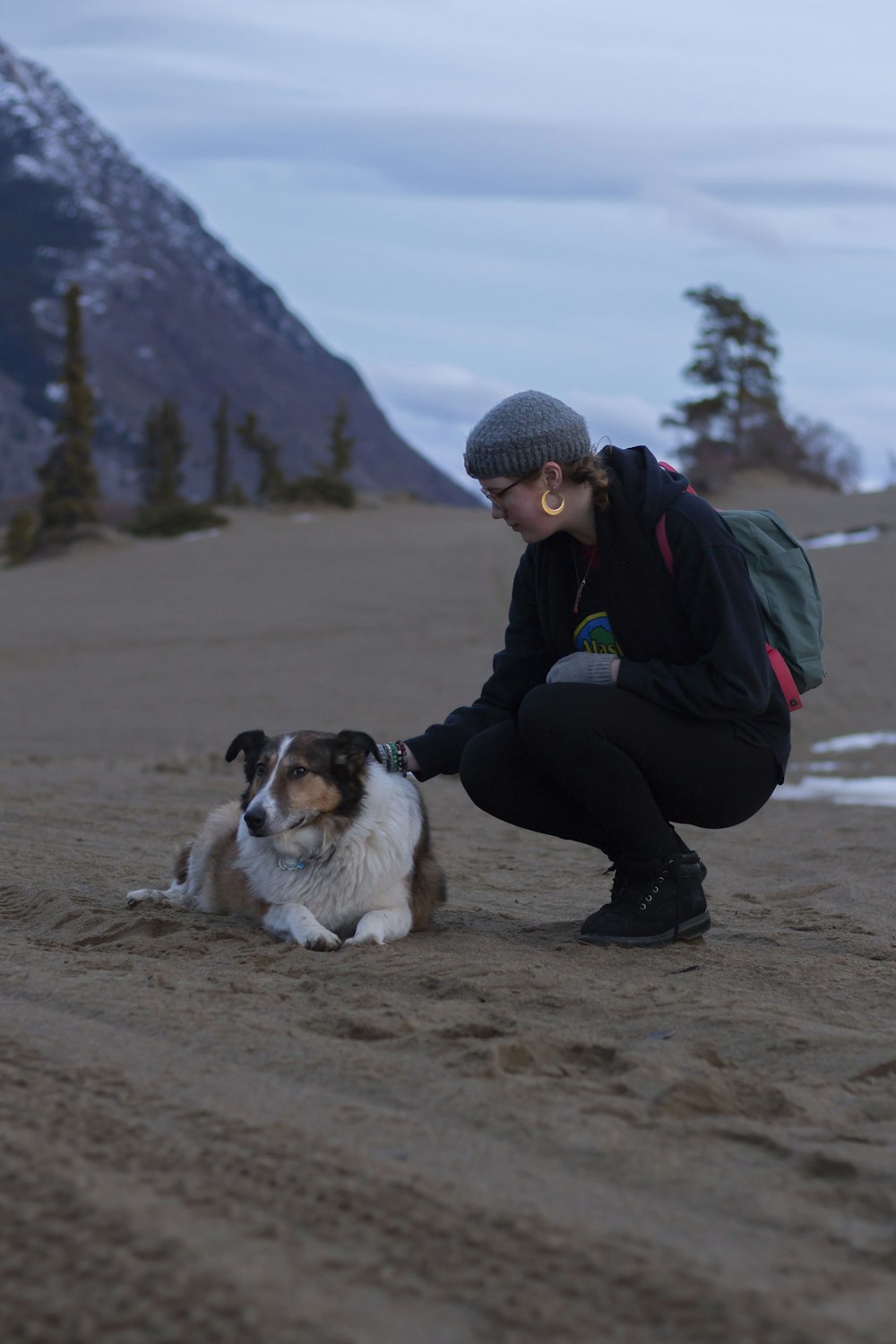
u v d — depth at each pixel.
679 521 4.27
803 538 47.62
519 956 4.53
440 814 9.73
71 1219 2.25
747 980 4.22
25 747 15.85
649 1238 2.26
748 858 7.59
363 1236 2.23
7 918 5.30
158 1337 1.88
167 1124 2.78
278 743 4.98
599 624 4.57
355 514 59.84
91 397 55.91
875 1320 1.97
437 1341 1.89
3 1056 3.25
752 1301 2.01
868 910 5.76
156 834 7.85
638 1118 2.89
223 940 4.86
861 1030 3.63
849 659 22.23
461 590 35.56
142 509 72.00
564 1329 1.94
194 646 27.36
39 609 34.06
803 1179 2.55
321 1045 3.37
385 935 4.83
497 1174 2.55
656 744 4.42
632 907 4.70
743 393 78.06
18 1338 1.90
